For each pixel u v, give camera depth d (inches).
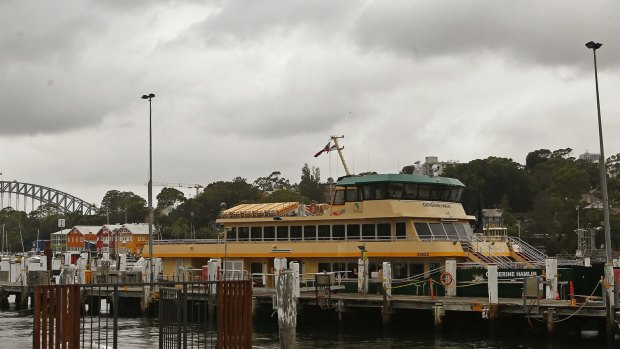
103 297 2466.8
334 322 1953.7
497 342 1611.7
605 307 1485.0
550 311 1537.9
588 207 5802.2
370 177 2132.1
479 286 1817.2
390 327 1780.3
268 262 2279.8
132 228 7411.4
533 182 6441.9
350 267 2122.3
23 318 2359.7
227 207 7263.8
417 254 1975.9
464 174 6063.0
